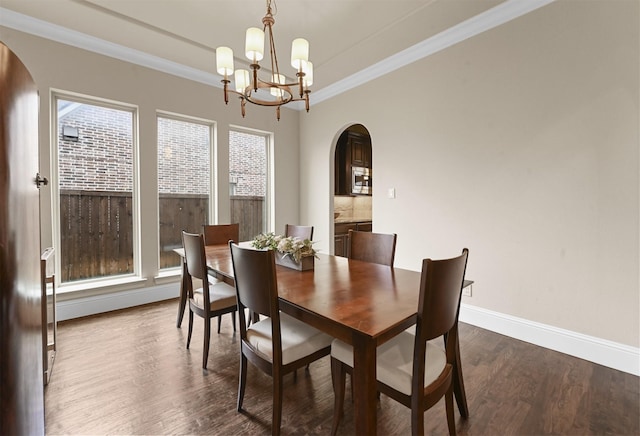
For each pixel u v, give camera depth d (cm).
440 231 287
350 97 375
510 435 141
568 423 148
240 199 414
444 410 161
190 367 200
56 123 282
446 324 119
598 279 203
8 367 98
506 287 246
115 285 302
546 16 219
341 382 138
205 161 379
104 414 155
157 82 328
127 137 322
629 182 189
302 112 454
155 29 269
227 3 232
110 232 314
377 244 219
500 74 244
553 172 219
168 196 351
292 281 162
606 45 195
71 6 238
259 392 175
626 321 193
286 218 449
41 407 130
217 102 375
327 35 275
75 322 272
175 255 358
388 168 333
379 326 105
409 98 310
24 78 114
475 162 261
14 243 103
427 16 248
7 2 233
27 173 117
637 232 188
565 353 216
